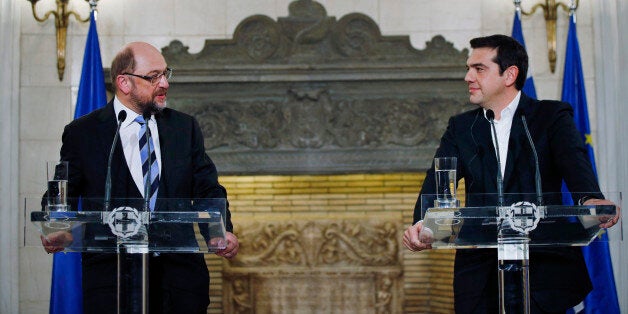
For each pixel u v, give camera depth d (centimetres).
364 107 923
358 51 923
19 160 933
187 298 493
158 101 510
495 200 426
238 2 961
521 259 427
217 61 920
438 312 935
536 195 423
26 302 924
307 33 923
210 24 961
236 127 918
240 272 939
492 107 514
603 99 940
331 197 962
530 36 960
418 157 918
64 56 937
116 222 425
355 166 917
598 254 849
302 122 920
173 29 960
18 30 938
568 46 912
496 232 432
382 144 919
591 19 953
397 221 948
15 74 934
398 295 937
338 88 923
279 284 940
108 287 480
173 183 506
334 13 955
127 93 505
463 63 920
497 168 476
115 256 481
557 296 477
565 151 490
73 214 423
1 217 921
